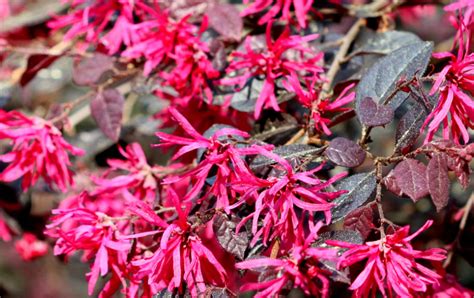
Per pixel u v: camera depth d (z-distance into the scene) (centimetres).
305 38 51
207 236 50
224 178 45
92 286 47
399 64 48
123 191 53
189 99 54
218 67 54
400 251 42
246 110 53
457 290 48
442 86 44
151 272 44
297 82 49
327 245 43
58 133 54
